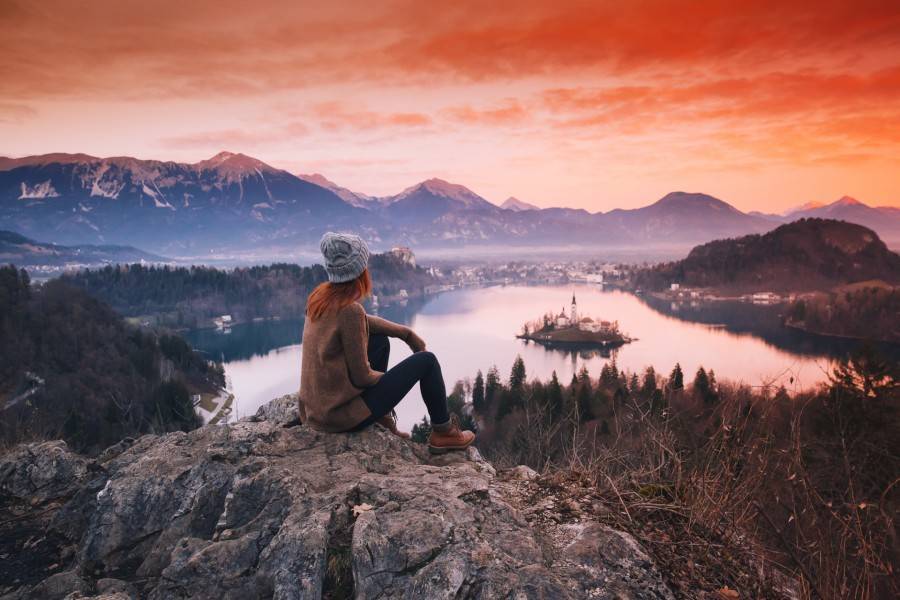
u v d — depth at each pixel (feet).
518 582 6.85
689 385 149.38
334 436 10.57
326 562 7.61
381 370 11.02
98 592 8.52
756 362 423.64
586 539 7.91
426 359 10.68
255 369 431.84
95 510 10.31
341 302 9.65
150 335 319.06
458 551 7.23
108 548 9.77
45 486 12.88
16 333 251.80
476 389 216.33
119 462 12.16
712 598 7.34
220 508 9.68
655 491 9.46
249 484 9.13
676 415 10.03
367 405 10.20
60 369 245.45
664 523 8.68
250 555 7.89
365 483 8.84
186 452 11.21
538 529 8.40
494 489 9.06
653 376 147.33
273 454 10.09
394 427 11.66
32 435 21.84
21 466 13.11
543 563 7.38
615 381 162.09
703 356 462.60
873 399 37.01
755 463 8.25
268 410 13.06
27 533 11.25
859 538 6.82
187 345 327.88
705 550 8.09
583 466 10.30
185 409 123.44
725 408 9.04
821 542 7.23
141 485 10.40
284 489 8.89
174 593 7.66
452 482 9.16
